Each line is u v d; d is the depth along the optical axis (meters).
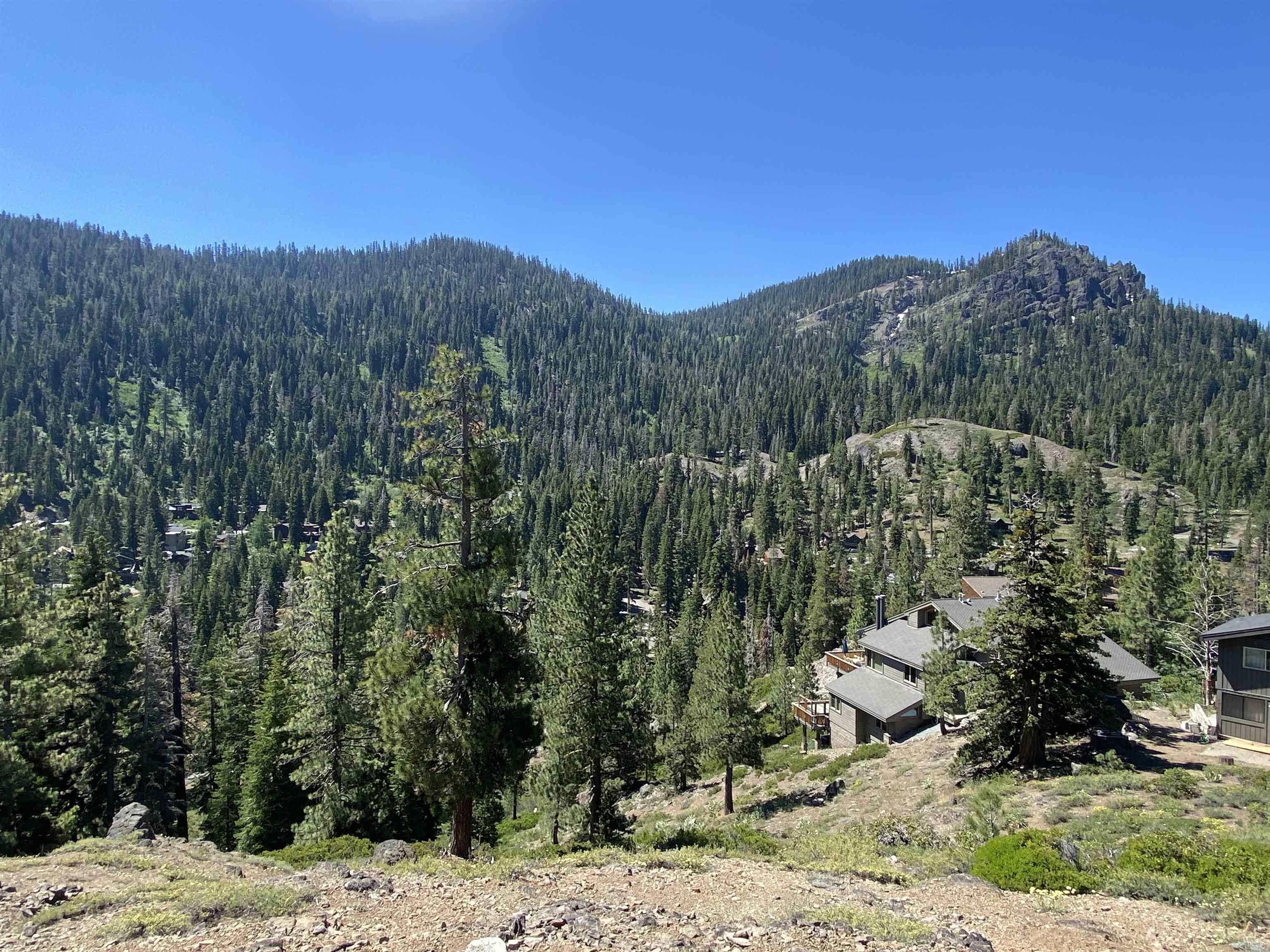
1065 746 26.75
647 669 59.91
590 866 14.10
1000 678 25.33
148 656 30.89
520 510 18.20
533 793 26.17
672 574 108.38
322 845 19.58
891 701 42.31
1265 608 64.00
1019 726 25.47
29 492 140.50
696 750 46.66
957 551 84.94
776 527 132.62
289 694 33.53
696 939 9.09
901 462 157.75
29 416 165.62
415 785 16.86
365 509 151.12
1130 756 25.22
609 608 25.78
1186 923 10.60
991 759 26.77
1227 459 135.38
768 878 13.11
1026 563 25.14
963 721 36.56
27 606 21.12
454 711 16.69
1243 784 20.70
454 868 13.19
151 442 174.88
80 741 26.19
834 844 18.34
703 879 12.98
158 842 15.94
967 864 14.78
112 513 125.81
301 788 31.98
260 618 85.44
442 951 8.52
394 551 17.50
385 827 28.39
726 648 38.28
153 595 81.12
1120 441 160.25
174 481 166.38
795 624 88.38
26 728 23.25
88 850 14.16
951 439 167.00
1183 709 34.56
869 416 190.75
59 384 187.00
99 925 9.35
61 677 25.25
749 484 155.75
